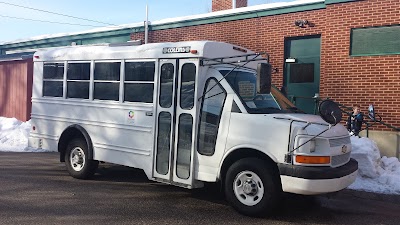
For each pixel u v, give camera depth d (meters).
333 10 11.23
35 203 6.15
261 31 12.67
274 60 12.42
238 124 5.84
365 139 8.62
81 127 7.83
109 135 7.43
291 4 11.88
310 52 11.92
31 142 8.81
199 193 7.08
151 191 7.14
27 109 15.77
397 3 10.30
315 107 11.62
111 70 7.46
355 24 10.90
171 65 6.58
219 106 6.10
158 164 6.69
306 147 5.37
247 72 6.69
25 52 20.66
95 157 7.65
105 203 6.27
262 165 5.57
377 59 10.57
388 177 7.85
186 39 14.52
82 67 7.94
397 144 10.13
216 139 6.02
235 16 13.14
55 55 8.40
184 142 6.35
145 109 6.87
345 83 11.07
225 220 5.56
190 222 5.43
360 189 7.47
